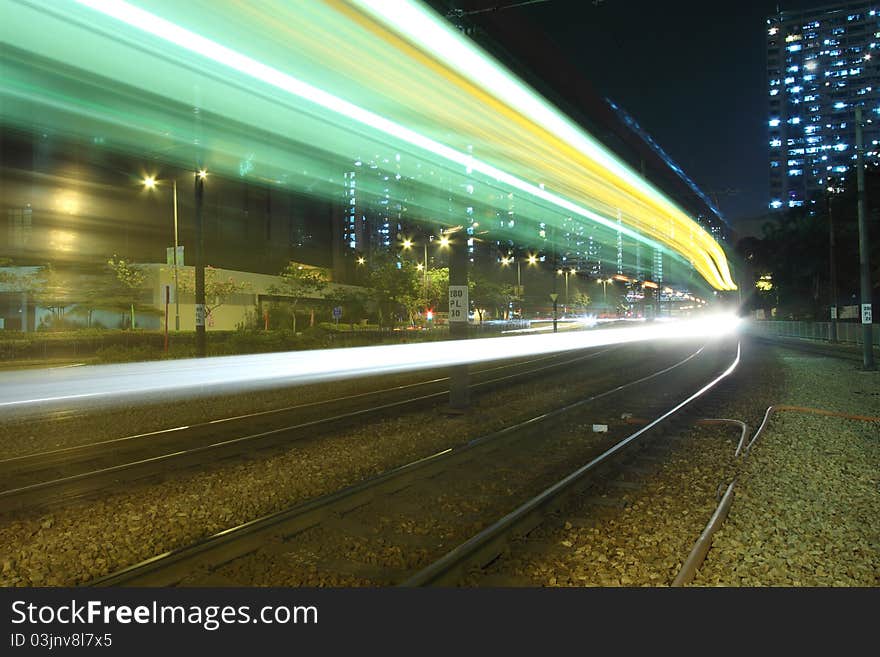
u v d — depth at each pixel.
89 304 41.94
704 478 8.00
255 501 7.12
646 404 14.61
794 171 164.88
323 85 22.56
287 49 19.38
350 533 6.02
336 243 96.56
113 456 9.27
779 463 8.74
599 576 5.02
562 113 35.12
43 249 48.94
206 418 12.73
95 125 53.91
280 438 10.38
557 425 11.87
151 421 12.37
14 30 27.53
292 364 26.25
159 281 43.12
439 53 22.77
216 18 17.84
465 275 13.44
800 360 27.22
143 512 6.74
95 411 13.51
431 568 4.62
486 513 6.72
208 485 7.71
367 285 63.69
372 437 10.63
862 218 22.06
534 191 34.47
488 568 5.17
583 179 39.31
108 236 55.25
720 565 5.24
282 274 56.50
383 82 22.42
